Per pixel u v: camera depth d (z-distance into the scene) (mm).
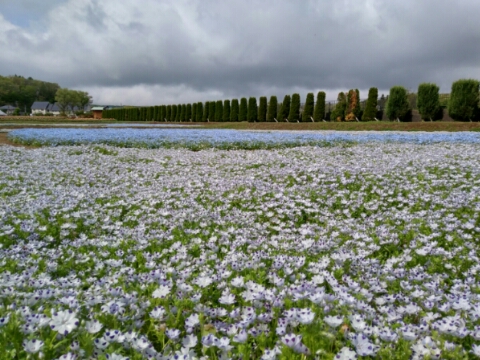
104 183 8969
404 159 11234
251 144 17078
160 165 11625
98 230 5203
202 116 52344
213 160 12414
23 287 2957
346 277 3369
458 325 2375
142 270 3697
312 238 4922
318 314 2549
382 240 4801
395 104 33125
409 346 2234
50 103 158875
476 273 3580
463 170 9703
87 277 3596
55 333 2209
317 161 11242
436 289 3082
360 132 24609
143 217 5805
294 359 2055
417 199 7066
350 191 8062
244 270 3551
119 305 2514
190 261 3877
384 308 2756
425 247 4121
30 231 4887
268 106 42938
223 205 6797
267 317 2467
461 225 5223
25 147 17172
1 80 160750
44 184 8609
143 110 69938
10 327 2145
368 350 2061
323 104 39094
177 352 2107
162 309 2488
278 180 8953
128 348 2246
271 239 4820
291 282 3318
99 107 125312
